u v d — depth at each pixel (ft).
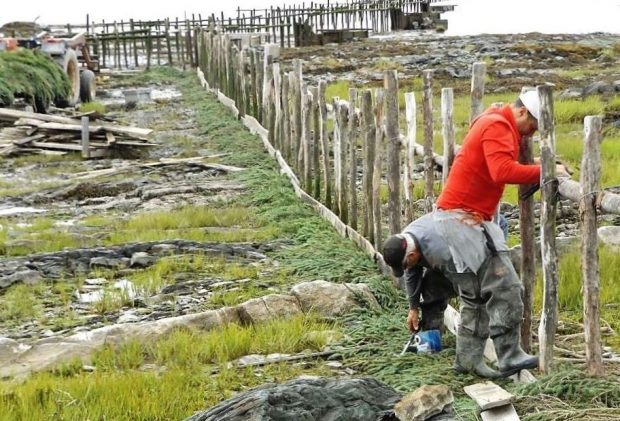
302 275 38.34
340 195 45.24
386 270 36.42
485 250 24.77
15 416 23.86
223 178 62.80
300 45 161.17
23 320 34.71
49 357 29.22
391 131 35.58
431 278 27.09
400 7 193.16
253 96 79.77
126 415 23.91
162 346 29.37
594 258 23.20
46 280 39.96
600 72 107.76
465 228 24.71
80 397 25.07
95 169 70.69
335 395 20.84
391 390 21.89
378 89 37.60
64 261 41.93
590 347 23.54
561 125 74.54
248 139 75.97
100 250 42.73
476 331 25.41
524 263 25.95
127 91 103.19
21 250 44.98
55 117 82.07
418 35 177.06
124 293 36.86
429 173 31.65
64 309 36.01
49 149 77.25
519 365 24.81
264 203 53.62
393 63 122.42
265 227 47.57
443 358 27.32
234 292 36.22
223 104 96.63
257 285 37.19
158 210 53.93
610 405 22.44
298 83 56.49
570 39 141.38
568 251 36.50
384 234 40.37
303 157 54.95
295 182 56.24
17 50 93.81
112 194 61.52
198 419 20.51
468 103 87.81
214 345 29.17
